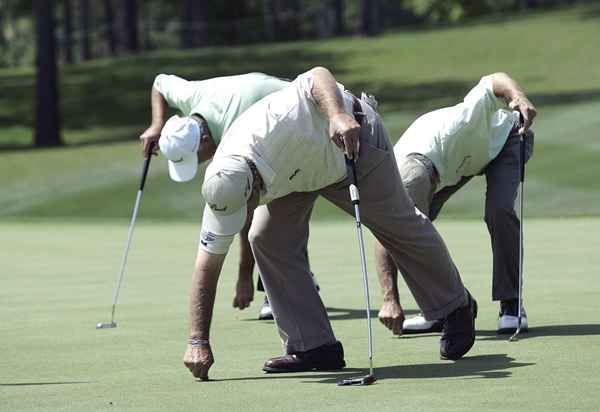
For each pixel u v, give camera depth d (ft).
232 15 613.52
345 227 143.64
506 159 62.69
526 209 160.86
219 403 43.01
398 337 60.85
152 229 150.92
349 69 406.21
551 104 267.59
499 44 424.46
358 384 46.24
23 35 646.74
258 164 47.85
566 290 76.33
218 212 47.78
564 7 529.86
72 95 406.41
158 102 68.18
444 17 441.27
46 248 124.67
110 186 209.56
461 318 52.39
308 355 50.55
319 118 48.24
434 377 47.44
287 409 41.34
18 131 353.72
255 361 53.83
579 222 135.54
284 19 618.85
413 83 361.10
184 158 58.34
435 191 62.03
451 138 60.29
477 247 110.22
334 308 72.79
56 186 218.38
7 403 43.96
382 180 50.49
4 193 215.92
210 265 48.75
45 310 75.10
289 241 51.55
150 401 43.70
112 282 91.81
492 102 60.75
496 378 46.39
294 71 414.62
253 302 78.89
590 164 187.83
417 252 51.65
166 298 80.64
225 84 59.21
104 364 53.26
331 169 49.21
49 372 51.19
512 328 59.88
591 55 378.94
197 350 48.42
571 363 49.47
